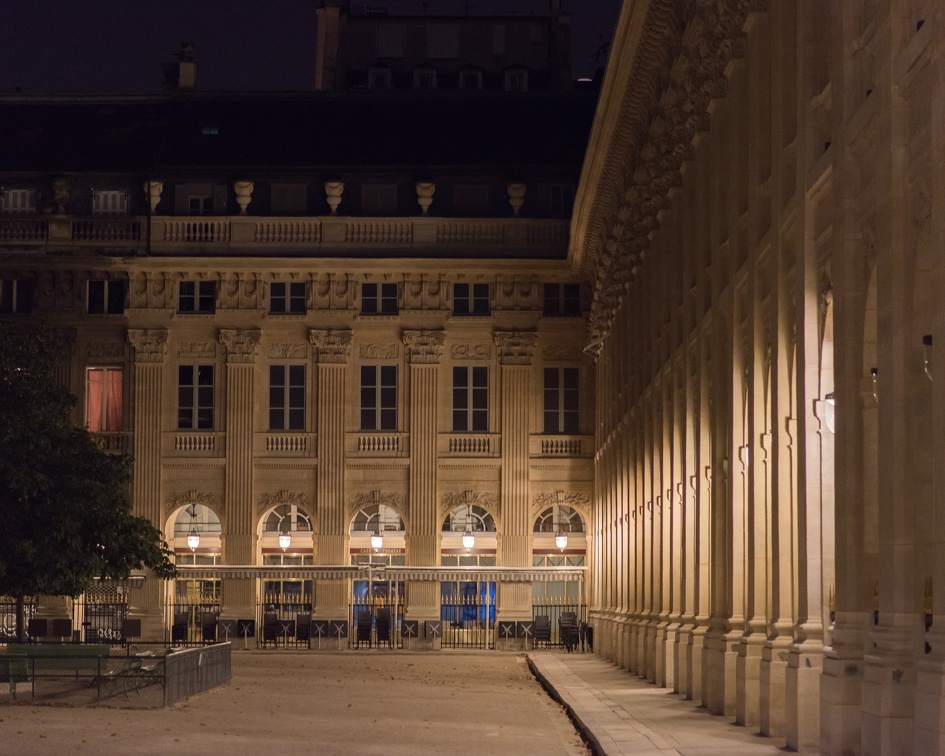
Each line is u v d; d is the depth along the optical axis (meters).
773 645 25.45
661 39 39.59
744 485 30.02
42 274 68.81
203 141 71.44
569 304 69.38
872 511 20.89
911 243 18.62
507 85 81.19
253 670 47.91
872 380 20.88
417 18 82.88
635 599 49.12
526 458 68.50
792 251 26.05
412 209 70.25
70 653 33.78
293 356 68.94
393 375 69.00
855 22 21.23
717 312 32.50
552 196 70.50
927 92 17.92
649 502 45.31
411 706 33.50
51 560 42.97
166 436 68.44
